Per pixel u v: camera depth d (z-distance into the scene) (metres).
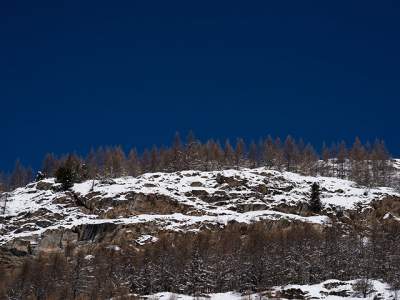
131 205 152.00
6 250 134.50
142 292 114.94
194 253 121.44
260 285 114.94
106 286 114.00
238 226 140.62
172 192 158.88
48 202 161.38
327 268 120.81
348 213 156.38
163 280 117.00
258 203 156.50
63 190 168.62
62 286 114.06
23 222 150.88
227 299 109.69
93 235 137.38
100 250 131.25
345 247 127.00
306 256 122.69
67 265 122.88
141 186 160.38
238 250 126.44
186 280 116.81
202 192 160.25
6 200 163.12
